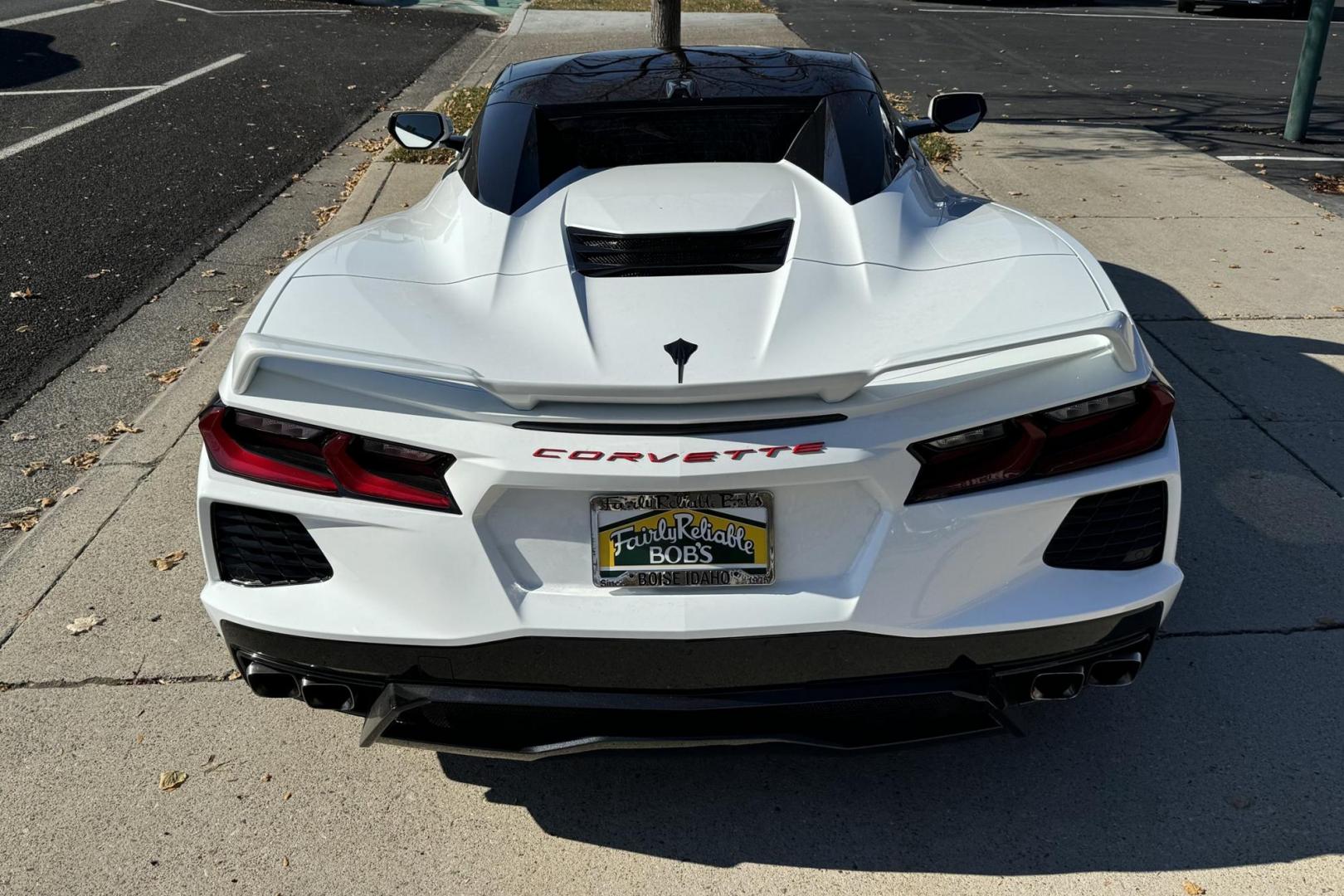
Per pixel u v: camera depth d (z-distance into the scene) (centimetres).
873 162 289
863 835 235
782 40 1369
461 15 1605
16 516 368
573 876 227
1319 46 801
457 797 248
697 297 228
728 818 241
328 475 212
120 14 1518
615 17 1490
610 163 295
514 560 211
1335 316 496
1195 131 866
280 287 242
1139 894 218
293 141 866
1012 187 695
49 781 253
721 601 208
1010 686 223
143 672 288
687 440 201
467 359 212
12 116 938
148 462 393
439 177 724
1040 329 203
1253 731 260
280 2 1656
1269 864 223
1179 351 462
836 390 198
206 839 237
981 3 1889
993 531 209
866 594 206
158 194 727
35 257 612
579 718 218
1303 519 343
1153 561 223
